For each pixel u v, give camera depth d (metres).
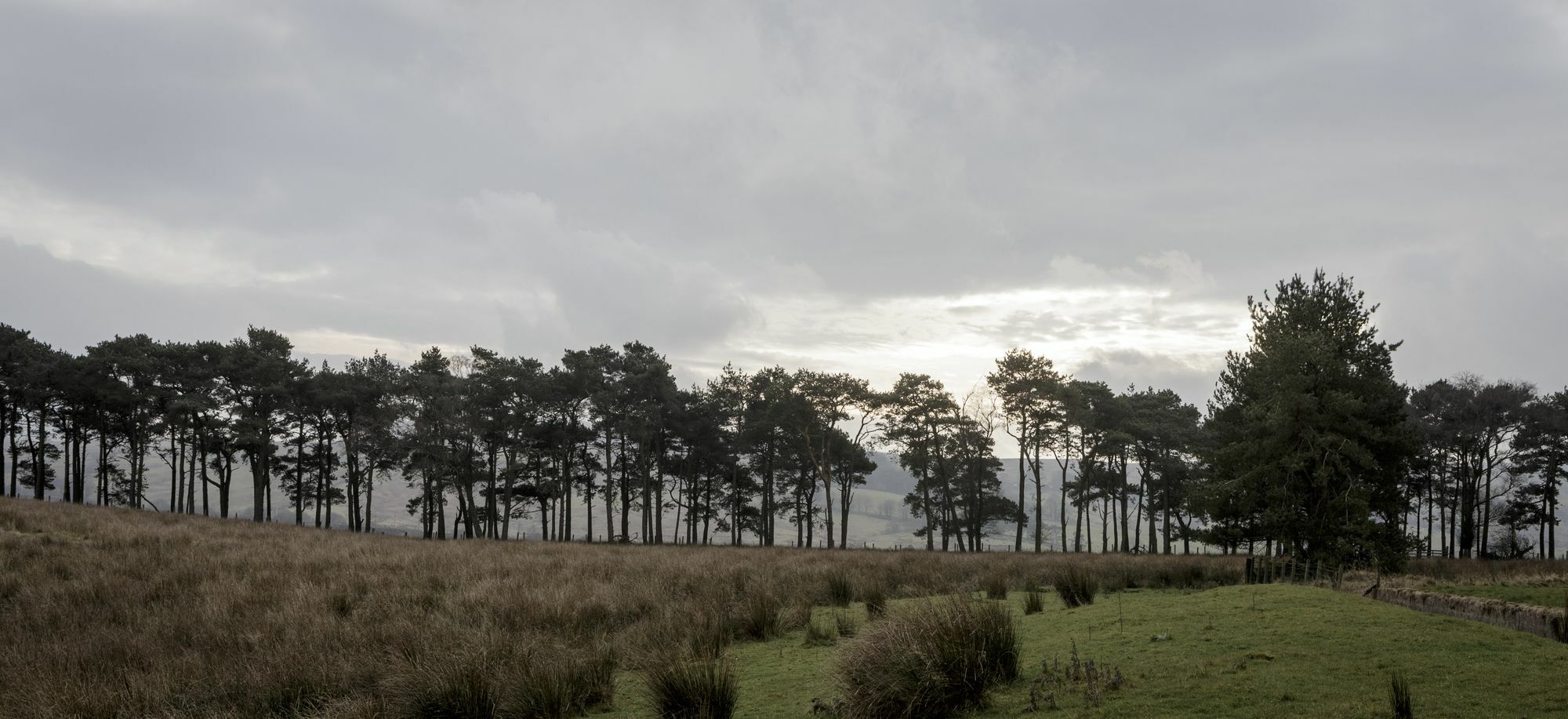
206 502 55.72
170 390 53.78
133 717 7.40
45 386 54.19
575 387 53.59
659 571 18.72
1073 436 53.47
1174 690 6.03
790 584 16.38
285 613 11.96
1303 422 22.09
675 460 62.06
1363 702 5.37
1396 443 22.45
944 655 6.58
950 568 21.73
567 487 55.00
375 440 51.09
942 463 56.94
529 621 11.82
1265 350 24.17
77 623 11.54
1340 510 21.44
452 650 8.65
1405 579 20.12
